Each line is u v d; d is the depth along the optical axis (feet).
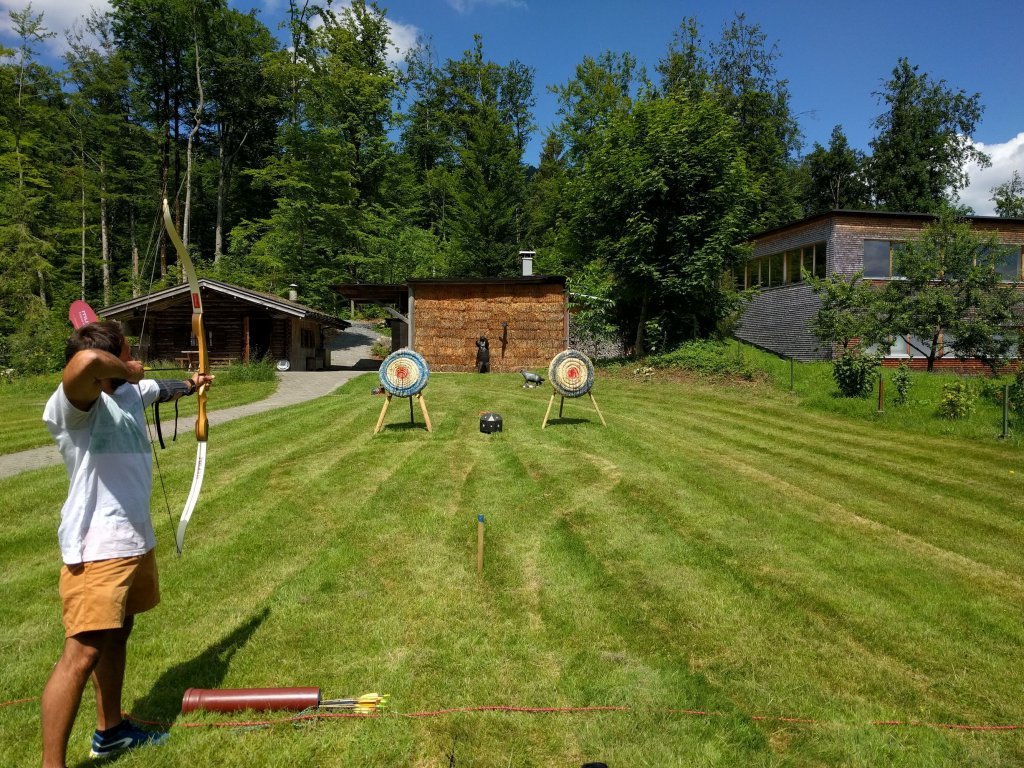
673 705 10.27
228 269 122.83
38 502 21.02
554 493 22.43
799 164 157.28
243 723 9.49
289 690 9.95
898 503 22.34
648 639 12.41
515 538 17.85
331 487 22.76
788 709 10.34
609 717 9.89
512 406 43.68
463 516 19.71
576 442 31.42
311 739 9.19
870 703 10.55
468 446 30.19
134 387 9.07
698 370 60.95
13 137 113.19
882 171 139.54
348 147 132.87
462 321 77.87
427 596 14.06
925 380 49.67
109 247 147.54
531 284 77.20
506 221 144.56
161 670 10.96
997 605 14.29
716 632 12.76
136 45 128.77
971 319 58.80
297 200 123.44
